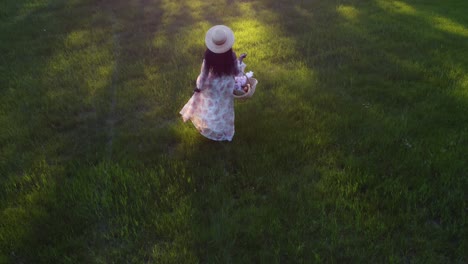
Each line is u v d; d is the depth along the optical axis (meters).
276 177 3.81
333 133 4.38
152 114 4.82
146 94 5.20
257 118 4.66
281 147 4.20
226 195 3.63
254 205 3.52
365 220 3.33
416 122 4.52
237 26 7.14
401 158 3.98
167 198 3.59
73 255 3.14
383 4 8.39
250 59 5.98
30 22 7.48
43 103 5.05
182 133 4.45
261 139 4.33
